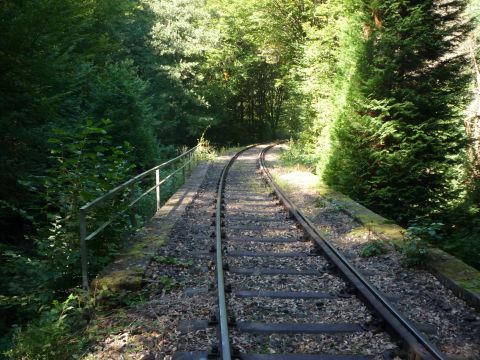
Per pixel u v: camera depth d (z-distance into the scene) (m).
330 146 14.62
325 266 6.71
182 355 4.07
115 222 6.86
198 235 8.60
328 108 16.91
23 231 10.11
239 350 4.19
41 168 9.73
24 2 9.15
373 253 7.41
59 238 6.28
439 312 5.18
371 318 4.93
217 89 39.56
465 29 12.20
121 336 4.50
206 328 4.65
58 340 4.25
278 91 55.84
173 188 15.56
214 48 36.31
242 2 29.39
